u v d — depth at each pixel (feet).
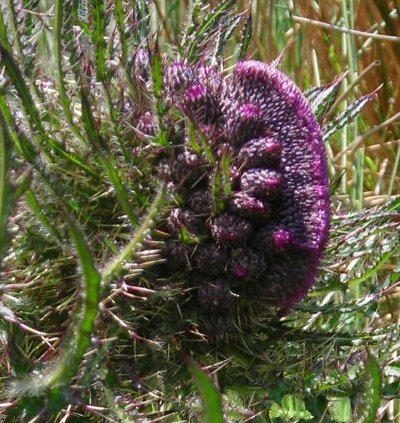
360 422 0.90
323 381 1.01
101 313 0.89
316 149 0.94
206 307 0.94
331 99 1.16
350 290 1.46
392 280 1.15
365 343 1.05
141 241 0.86
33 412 0.79
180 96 0.94
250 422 0.99
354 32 1.86
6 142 0.67
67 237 0.89
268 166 0.93
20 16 0.94
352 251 1.12
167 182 0.93
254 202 0.91
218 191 0.91
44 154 0.90
